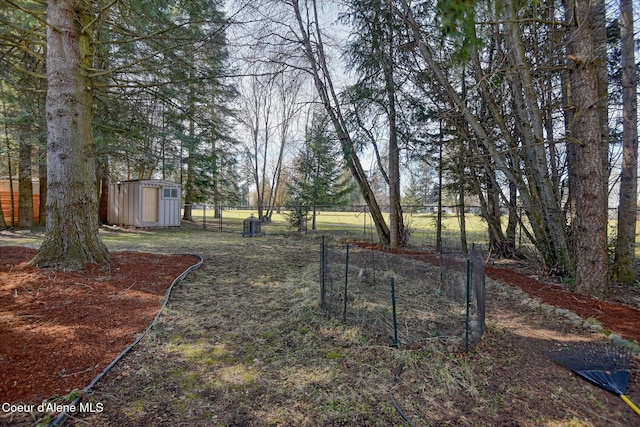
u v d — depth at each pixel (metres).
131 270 4.49
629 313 3.43
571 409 1.86
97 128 7.59
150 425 1.66
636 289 4.46
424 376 2.20
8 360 2.09
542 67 4.08
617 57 5.91
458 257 6.97
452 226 10.58
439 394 2.00
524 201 5.50
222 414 1.78
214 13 5.73
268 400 1.92
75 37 4.38
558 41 4.71
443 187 8.38
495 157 5.43
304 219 12.70
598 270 4.09
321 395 1.97
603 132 4.83
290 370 2.26
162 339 2.65
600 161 4.04
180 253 6.52
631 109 4.74
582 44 3.88
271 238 10.35
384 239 9.09
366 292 4.24
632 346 2.62
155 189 12.87
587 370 2.25
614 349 2.60
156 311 3.23
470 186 7.93
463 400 1.95
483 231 9.52
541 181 4.99
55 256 4.18
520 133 5.59
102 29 5.07
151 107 7.12
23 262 4.25
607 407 1.89
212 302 3.65
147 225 12.50
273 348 2.58
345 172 14.68
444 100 6.76
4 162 11.61
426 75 6.84
